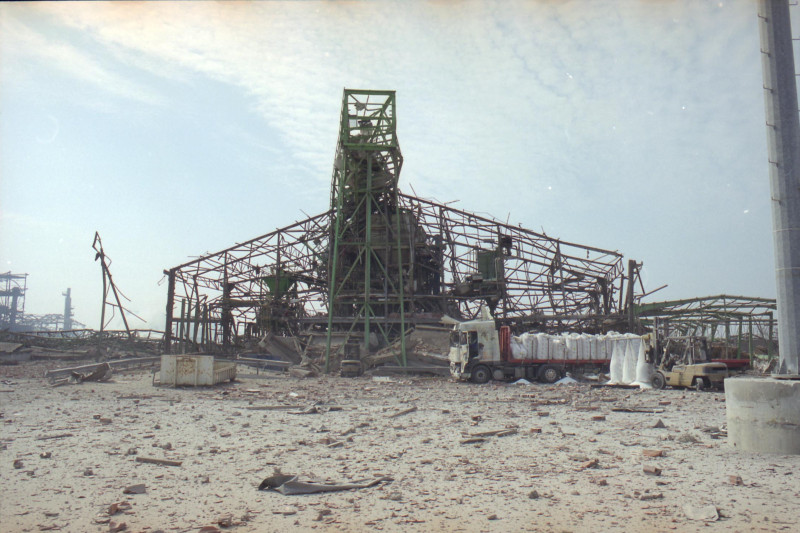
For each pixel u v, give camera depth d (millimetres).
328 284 49094
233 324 58312
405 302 48594
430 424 14406
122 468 8953
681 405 19172
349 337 45906
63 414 16219
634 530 5906
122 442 11383
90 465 9164
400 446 11078
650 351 28969
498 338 32625
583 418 15578
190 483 8023
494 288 48219
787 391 10078
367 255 45469
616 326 46781
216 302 52906
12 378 32188
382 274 49562
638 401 20906
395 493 7391
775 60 10188
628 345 29953
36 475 8430
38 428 13305
